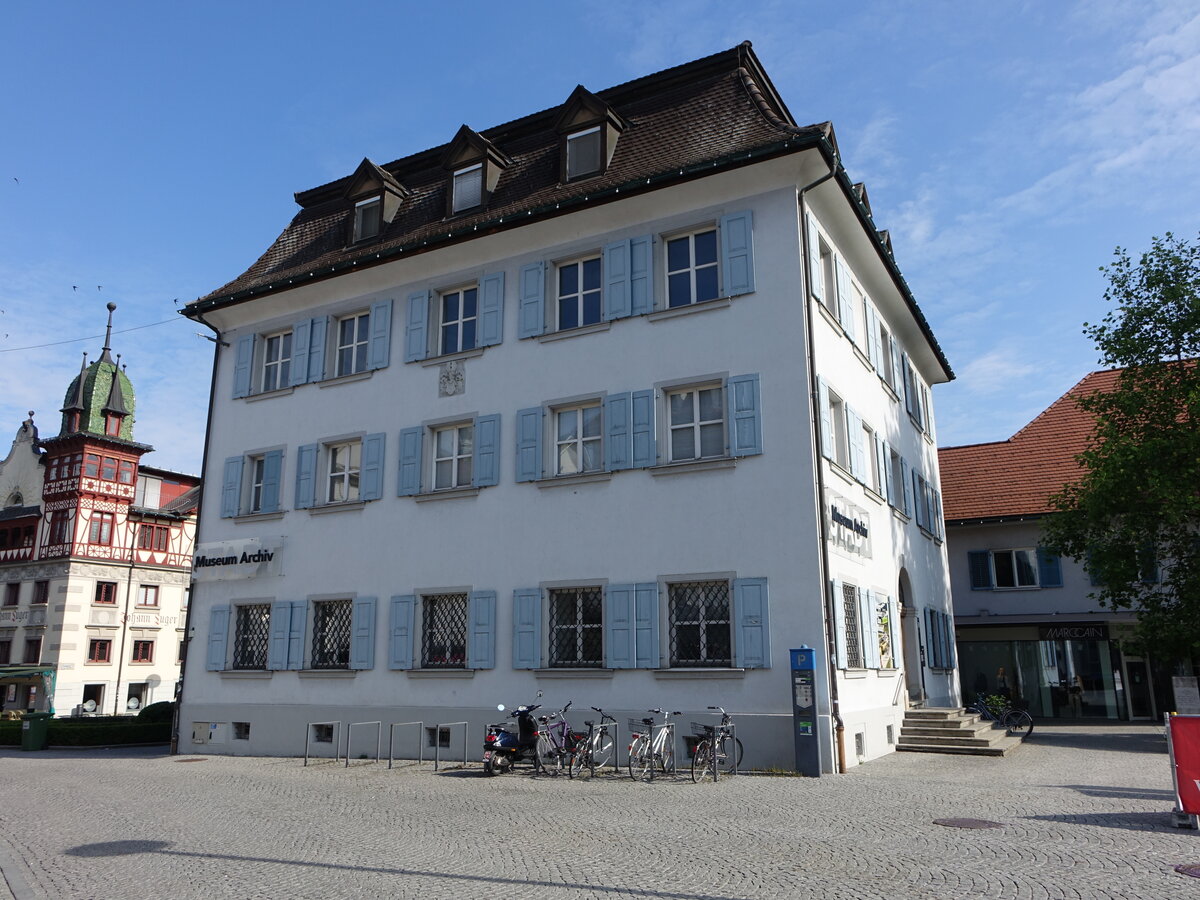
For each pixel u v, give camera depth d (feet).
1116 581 71.56
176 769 57.16
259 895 23.94
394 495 63.98
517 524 58.39
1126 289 75.41
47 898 23.95
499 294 62.64
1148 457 67.72
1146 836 29.30
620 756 51.70
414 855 28.55
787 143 51.47
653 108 62.59
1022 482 104.68
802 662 46.98
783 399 51.37
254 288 72.33
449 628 60.70
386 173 72.33
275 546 68.18
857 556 56.24
